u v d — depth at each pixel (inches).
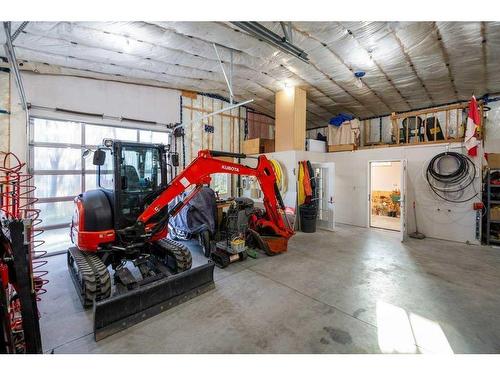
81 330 90.4
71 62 172.4
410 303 108.0
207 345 81.9
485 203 197.9
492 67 186.1
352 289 121.4
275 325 92.5
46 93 179.3
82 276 104.9
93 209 116.6
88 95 198.4
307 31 143.8
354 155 271.0
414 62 181.3
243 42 153.4
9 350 65.1
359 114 320.5
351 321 94.9
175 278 107.0
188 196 141.9
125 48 158.1
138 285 110.6
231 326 91.9
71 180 199.0
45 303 109.8
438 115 281.6
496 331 88.6
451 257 167.9
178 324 93.2
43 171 184.7
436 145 215.8
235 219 163.6
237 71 204.2
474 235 199.0
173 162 148.1
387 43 155.7
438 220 216.7
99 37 143.9
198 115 272.8
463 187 202.8
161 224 130.5
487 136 239.9
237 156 152.9
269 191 172.2
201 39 156.1
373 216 332.8
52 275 140.3
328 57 175.2
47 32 135.2
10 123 166.2
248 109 325.7
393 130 267.9
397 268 148.7
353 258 167.0
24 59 163.3
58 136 191.6
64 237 196.2
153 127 237.9
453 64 183.3
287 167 254.5
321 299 111.7
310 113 319.3
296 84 232.7
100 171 146.9
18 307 81.3
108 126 213.8
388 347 80.7
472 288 121.8
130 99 222.1
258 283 128.3
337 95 256.8
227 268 149.2
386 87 232.2
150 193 133.0
